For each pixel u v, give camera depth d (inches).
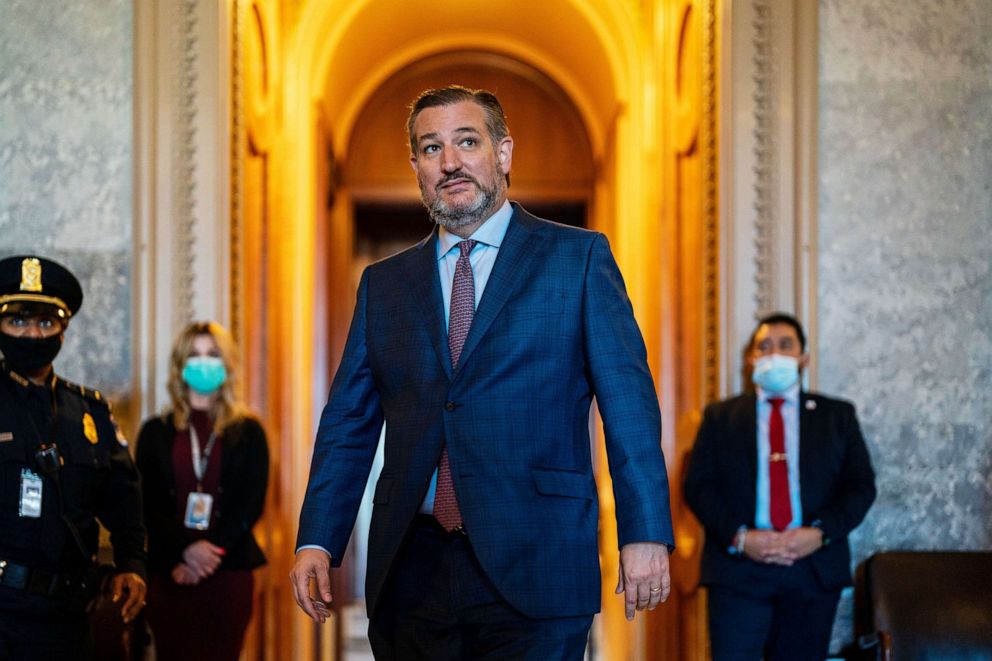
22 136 176.7
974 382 175.6
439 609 95.0
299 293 272.8
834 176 177.2
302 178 278.1
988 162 178.2
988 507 174.2
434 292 101.2
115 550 143.6
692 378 213.2
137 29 178.1
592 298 98.1
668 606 228.1
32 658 128.0
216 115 179.9
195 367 166.6
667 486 93.7
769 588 157.3
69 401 137.4
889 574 162.7
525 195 355.6
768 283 176.2
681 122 225.1
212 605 164.7
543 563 93.0
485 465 94.3
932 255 176.7
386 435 100.5
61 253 175.5
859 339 175.0
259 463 169.9
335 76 314.3
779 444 161.6
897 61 178.9
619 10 277.7
